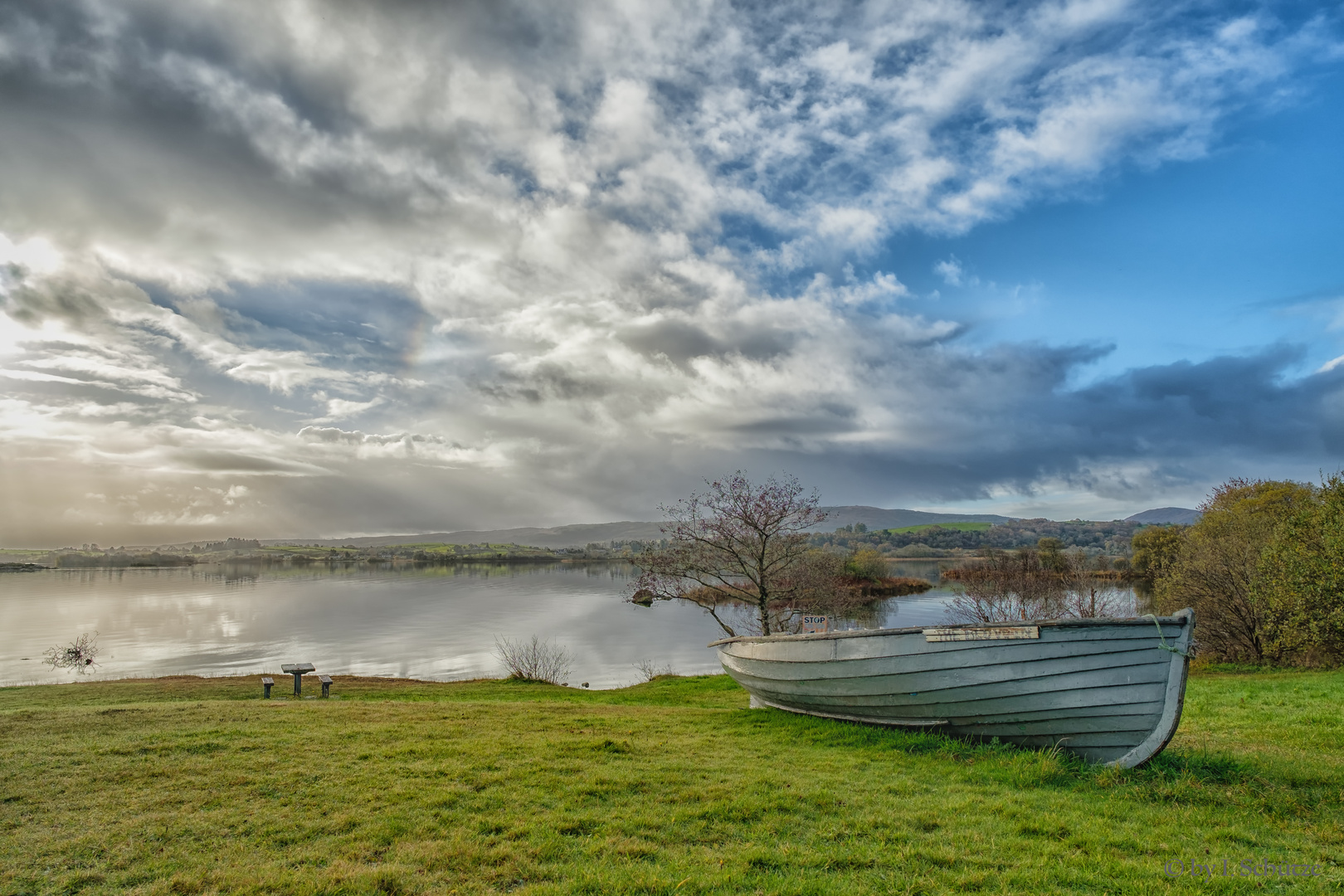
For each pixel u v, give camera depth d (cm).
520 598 9712
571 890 548
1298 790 814
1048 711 934
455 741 1071
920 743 1045
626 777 861
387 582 14212
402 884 561
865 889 555
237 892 547
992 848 640
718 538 2638
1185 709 1441
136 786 810
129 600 10088
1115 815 737
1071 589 4178
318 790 802
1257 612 2862
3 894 548
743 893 547
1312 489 3744
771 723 1261
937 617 5200
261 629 6400
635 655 4384
